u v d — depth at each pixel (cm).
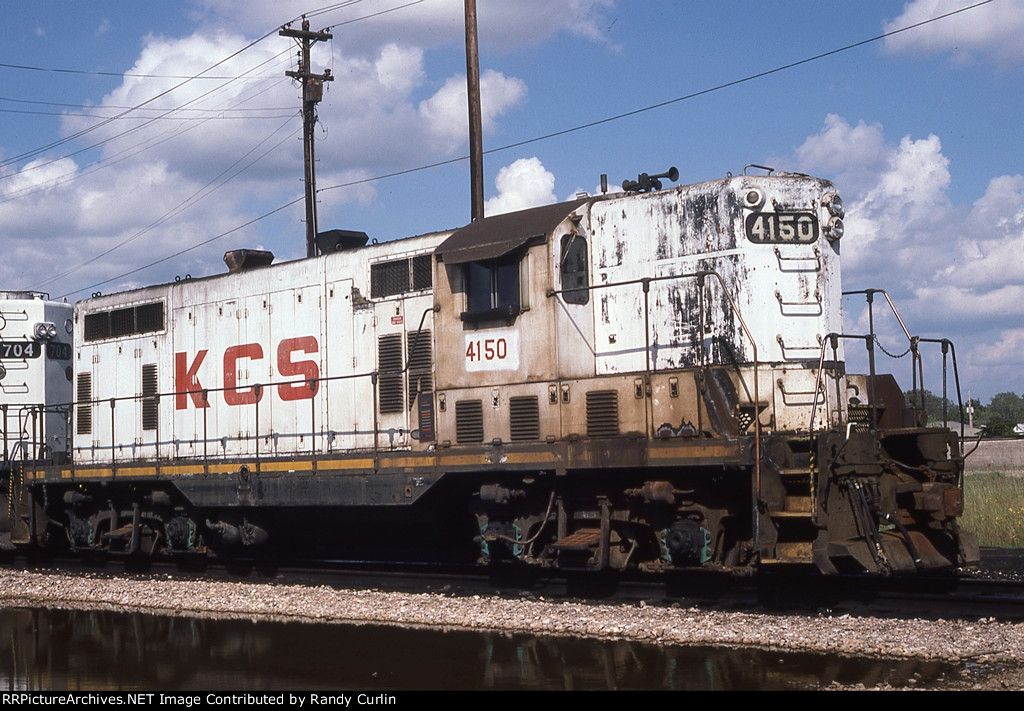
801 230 1181
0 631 1155
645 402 1169
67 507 1864
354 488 1391
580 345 1246
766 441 1062
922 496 1122
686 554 1129
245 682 866
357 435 1474
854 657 878
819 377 1090
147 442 1773
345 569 1520
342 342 1502
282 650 991
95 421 1875
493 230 1302
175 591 1377
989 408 7850
